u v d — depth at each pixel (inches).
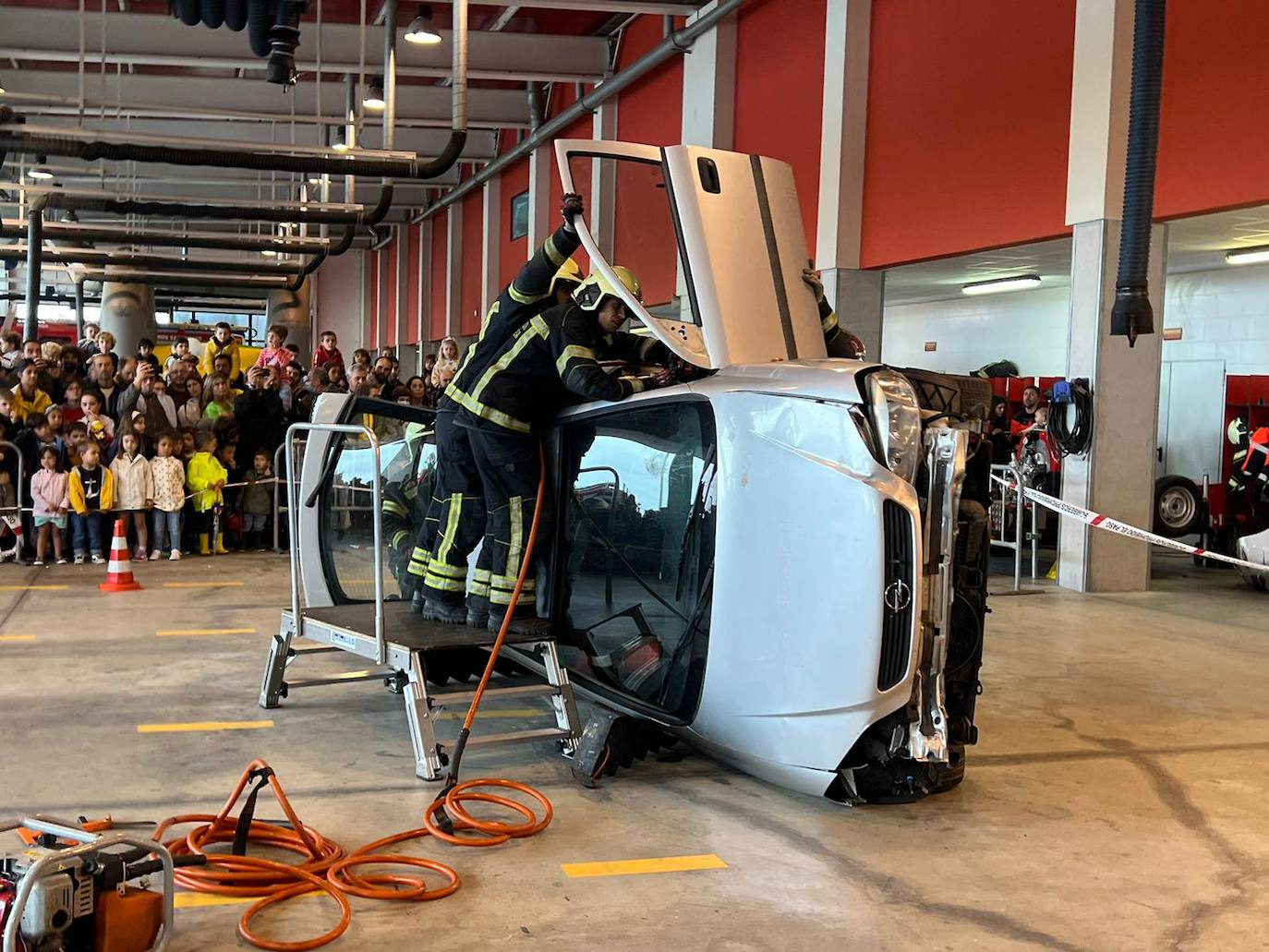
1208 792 156.9
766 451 145.0
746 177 172.1
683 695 159.2
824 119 445.4
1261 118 296.4
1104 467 347.3
